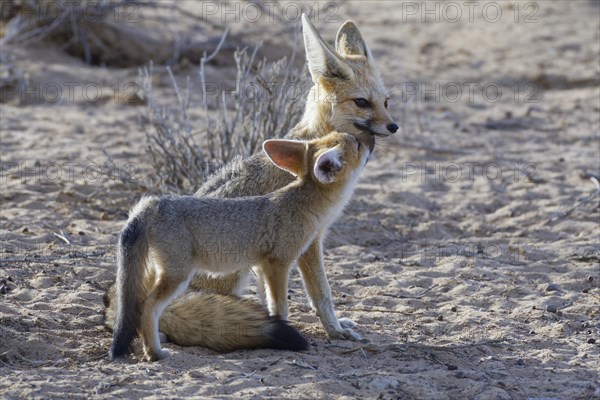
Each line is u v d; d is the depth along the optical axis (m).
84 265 11.21
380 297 10.98
